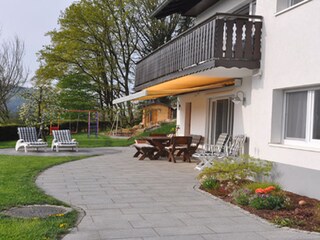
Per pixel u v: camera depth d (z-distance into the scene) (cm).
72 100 4197
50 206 752
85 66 4197
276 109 996
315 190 823
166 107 4044
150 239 564
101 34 4156
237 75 1238
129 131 3759
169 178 1161
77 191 929
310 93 901
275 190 837
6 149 2059
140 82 2000
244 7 1438
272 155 986
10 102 3716
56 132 2058
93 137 3344
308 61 861
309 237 589
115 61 4269
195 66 1188
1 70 3762
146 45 4244
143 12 4153
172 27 4125
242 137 1269
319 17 829
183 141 1593
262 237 588
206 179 999
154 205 794
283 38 955
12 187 928
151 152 1684
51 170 1286
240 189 857
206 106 1678
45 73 4119
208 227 637
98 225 631
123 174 1231
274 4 998
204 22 1123
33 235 546
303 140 922
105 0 4106
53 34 4134
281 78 959
